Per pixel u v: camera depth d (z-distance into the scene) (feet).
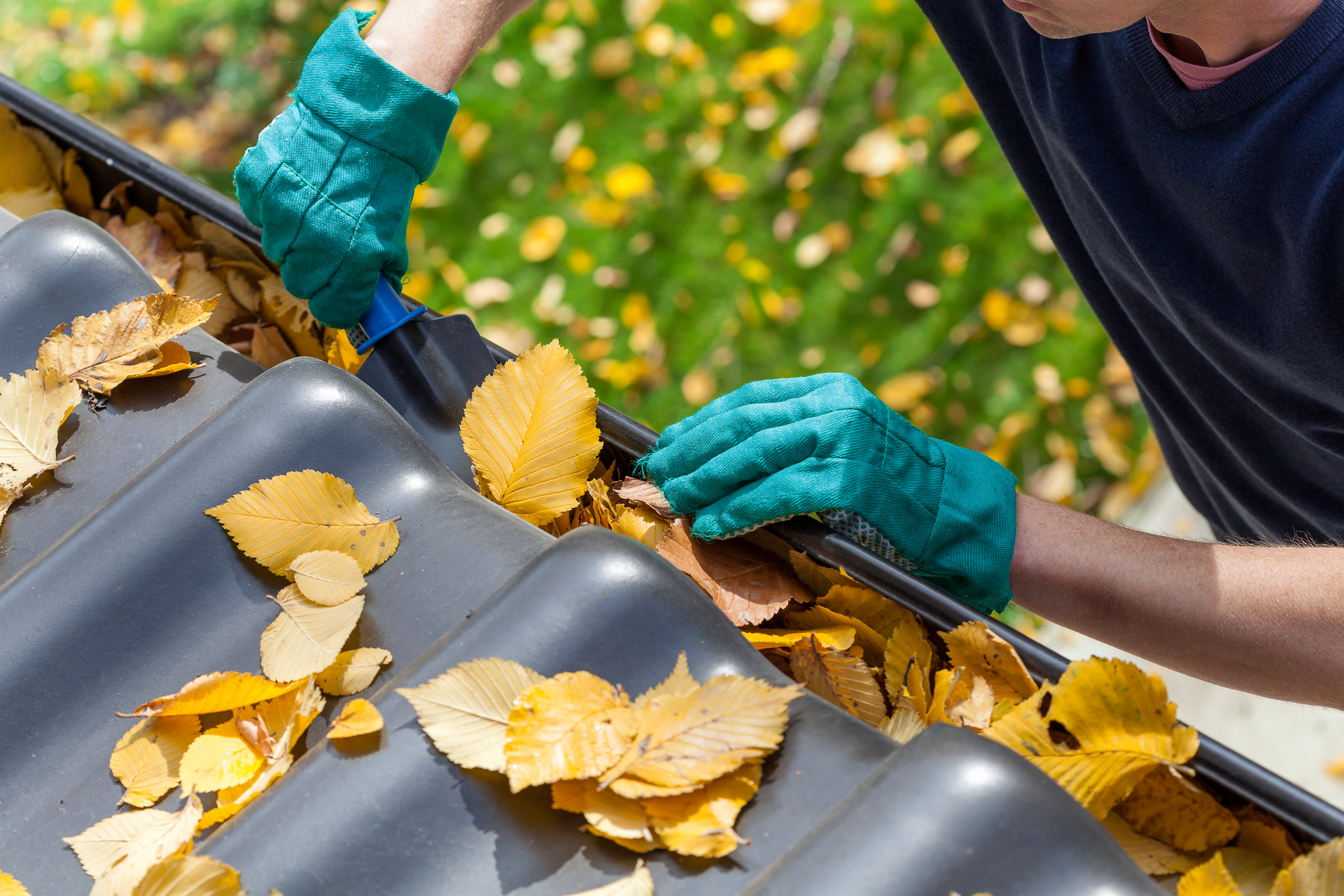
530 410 2.96
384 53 3.31
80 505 2.78
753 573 2.93
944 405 8.68
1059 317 8.81
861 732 2.23
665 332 9.10
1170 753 2.34
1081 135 3.73
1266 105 3.05
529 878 2.05
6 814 2.29
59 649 2.40
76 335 2.93
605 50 10.07
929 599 2.65
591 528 2.38
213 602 2.49
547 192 9.71
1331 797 6.91
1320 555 3.00
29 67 11.02
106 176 3.92
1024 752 2.44
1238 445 4.32
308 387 2.66
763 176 9.53
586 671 2.20
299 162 3.16
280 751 2.29
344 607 2.45
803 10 9.95
